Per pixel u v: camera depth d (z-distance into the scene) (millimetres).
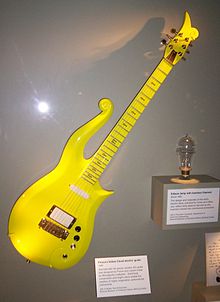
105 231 1443
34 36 1268
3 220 1351
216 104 1446
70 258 1323
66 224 1295
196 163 1475
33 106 1308
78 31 1293
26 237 1274
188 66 1399
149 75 1363
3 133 1306
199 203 1328
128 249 1475
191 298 1565
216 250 1520
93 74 1327
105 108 1277
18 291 1409
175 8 1347
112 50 1326
